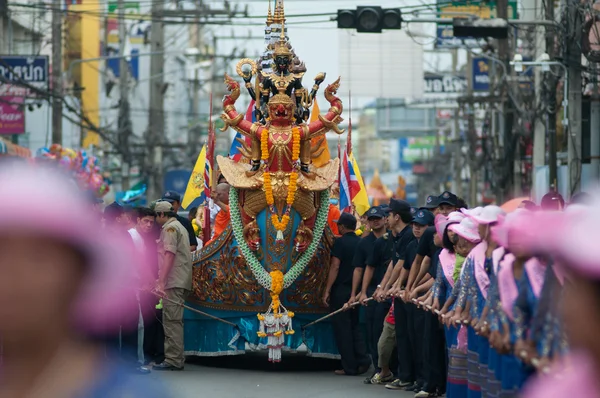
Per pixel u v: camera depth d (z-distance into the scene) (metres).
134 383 5.64
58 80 71.81
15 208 5.15
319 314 31.52
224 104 30.84
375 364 30.08
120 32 103.88
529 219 15.11
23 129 74.81
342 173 37.44
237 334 31.61
